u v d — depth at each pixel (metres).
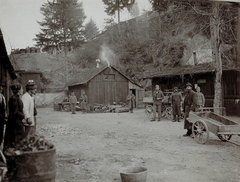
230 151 6.97
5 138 5.20
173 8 16.42
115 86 22.47
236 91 14.42
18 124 5.25
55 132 9.51
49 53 13.30
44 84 15.42
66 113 16.50
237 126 7.40
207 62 17.00
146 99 16.34
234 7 12.58
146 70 22.58
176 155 6.58
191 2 13.64
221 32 13.78
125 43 21.38
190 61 18.86
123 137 8.94
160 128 11.02
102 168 5.51
